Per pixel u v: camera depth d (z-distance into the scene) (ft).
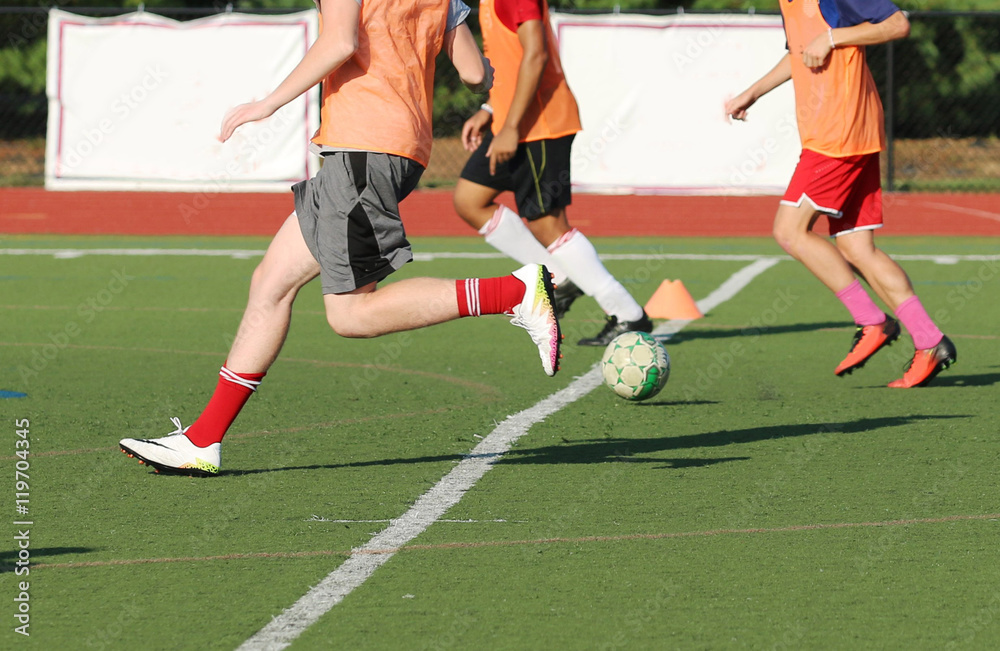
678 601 31.07
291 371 66.33
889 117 208.44
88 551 35.04
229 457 46.88
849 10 58.08
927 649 28.02
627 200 198.29
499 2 70.03
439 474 44.11
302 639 28.55
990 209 188.24
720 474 43.98
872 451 47.39
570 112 71.00
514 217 72.90
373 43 40.29
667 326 83.30
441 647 28.09
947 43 299.99
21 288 103.91
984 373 65.00
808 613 30.25
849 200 61.00
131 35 201.46
